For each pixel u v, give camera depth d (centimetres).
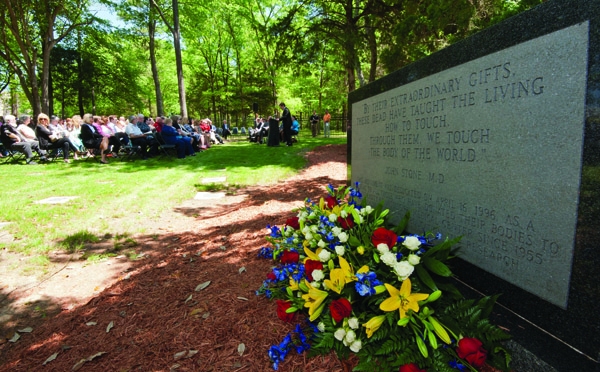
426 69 276
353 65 1395
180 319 228
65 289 295
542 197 175
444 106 253
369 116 391
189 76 3662
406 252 220
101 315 244
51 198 600
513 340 175
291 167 916
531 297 184
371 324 172
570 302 163
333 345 186
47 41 1795
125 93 2972
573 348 163
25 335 229
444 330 167
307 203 346
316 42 1441
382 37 1334
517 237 191
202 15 2217
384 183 357
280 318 204
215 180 770
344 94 2786
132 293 274
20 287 298
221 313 230
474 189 225
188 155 1213
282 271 238
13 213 496
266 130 1858
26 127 1102
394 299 176
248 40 2833
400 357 165
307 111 3675
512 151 193
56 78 2747
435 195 268
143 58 3078
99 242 405
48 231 431
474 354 154
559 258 167
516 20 189
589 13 149
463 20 867
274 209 511
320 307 194
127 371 183
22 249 373
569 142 160
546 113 171
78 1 1855
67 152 1083
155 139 1123
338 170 865
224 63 3434
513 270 195
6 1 1592
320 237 245
